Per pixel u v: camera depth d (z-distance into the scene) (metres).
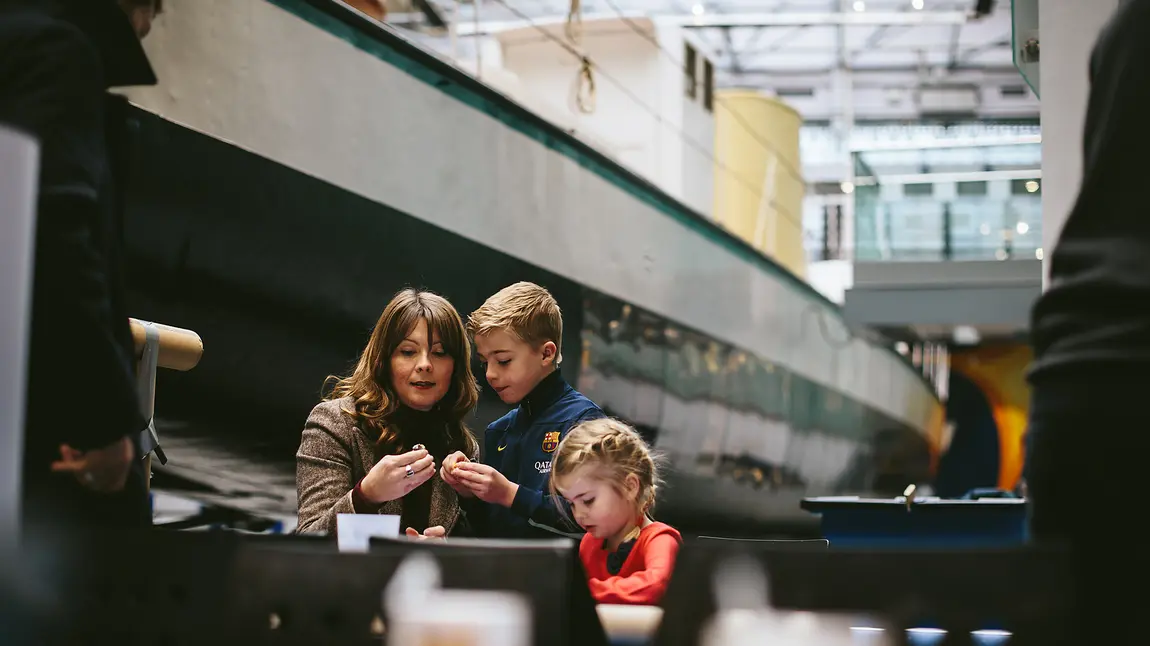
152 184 2.78
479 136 4.08
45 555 0.96
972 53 18.33
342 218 3.38
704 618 0.89
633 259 5.64
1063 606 0.87
